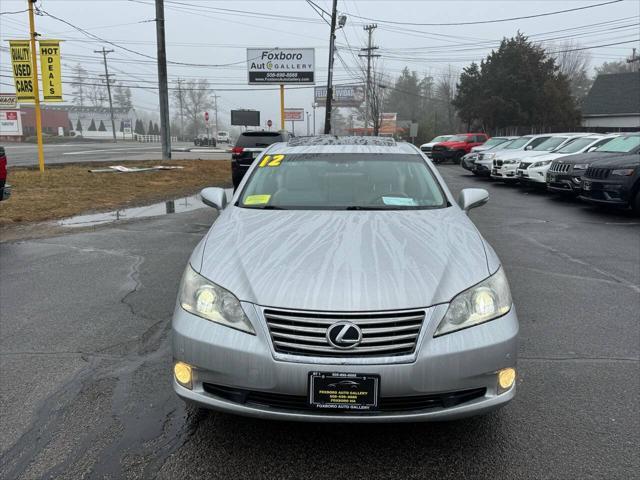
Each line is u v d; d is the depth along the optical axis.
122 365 3.65
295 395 2.38
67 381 3.41
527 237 8.21
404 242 2.93
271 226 3.20
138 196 13.01
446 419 2.44
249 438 2.77
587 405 3.10
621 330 4.30
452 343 2.41
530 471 2.50
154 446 2.70
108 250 7.16
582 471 2.50
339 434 2.80
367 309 2.37
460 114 44.53
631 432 2.81
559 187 12.36
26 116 84.62
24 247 7.33
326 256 2.73
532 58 38.88
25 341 4.07
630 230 8.80
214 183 16.42
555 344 4.01
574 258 6.81
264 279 2.54
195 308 2.61
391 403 2.39
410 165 4.18
